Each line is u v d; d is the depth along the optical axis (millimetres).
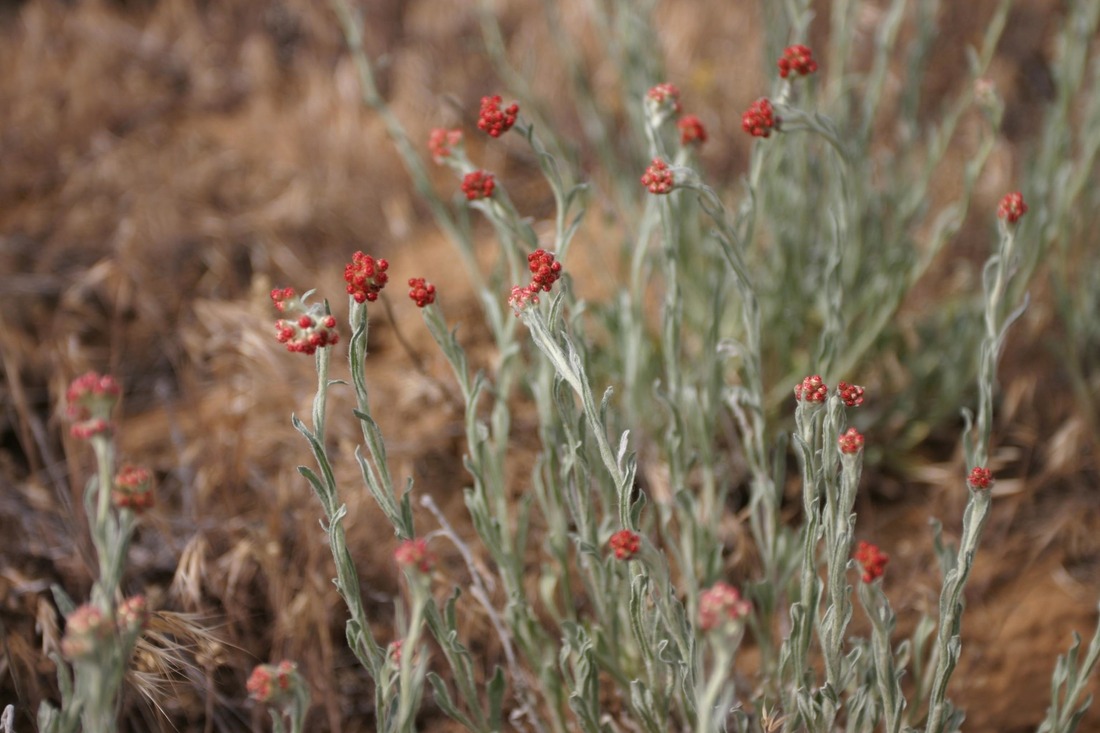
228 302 3408
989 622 2643
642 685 1853
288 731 2303
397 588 2547
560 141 3318
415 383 2840
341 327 3379
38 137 4152
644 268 2570
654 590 1768
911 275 2773
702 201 1965
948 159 3990
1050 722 1843
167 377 3285
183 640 2158
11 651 2174
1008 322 2025
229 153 4121
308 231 3818
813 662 2322
